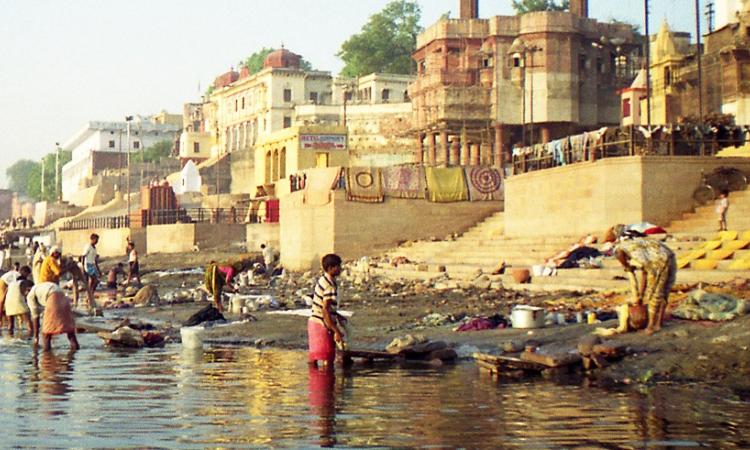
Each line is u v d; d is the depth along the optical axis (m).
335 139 58.88
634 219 25.17
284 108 83.62
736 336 11.66
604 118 53.19
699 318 13.42
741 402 9.11
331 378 11.11
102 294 31.25
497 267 25.38
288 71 83.62
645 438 7.42
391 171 35.91
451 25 54.41
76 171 133.12
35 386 10.53
